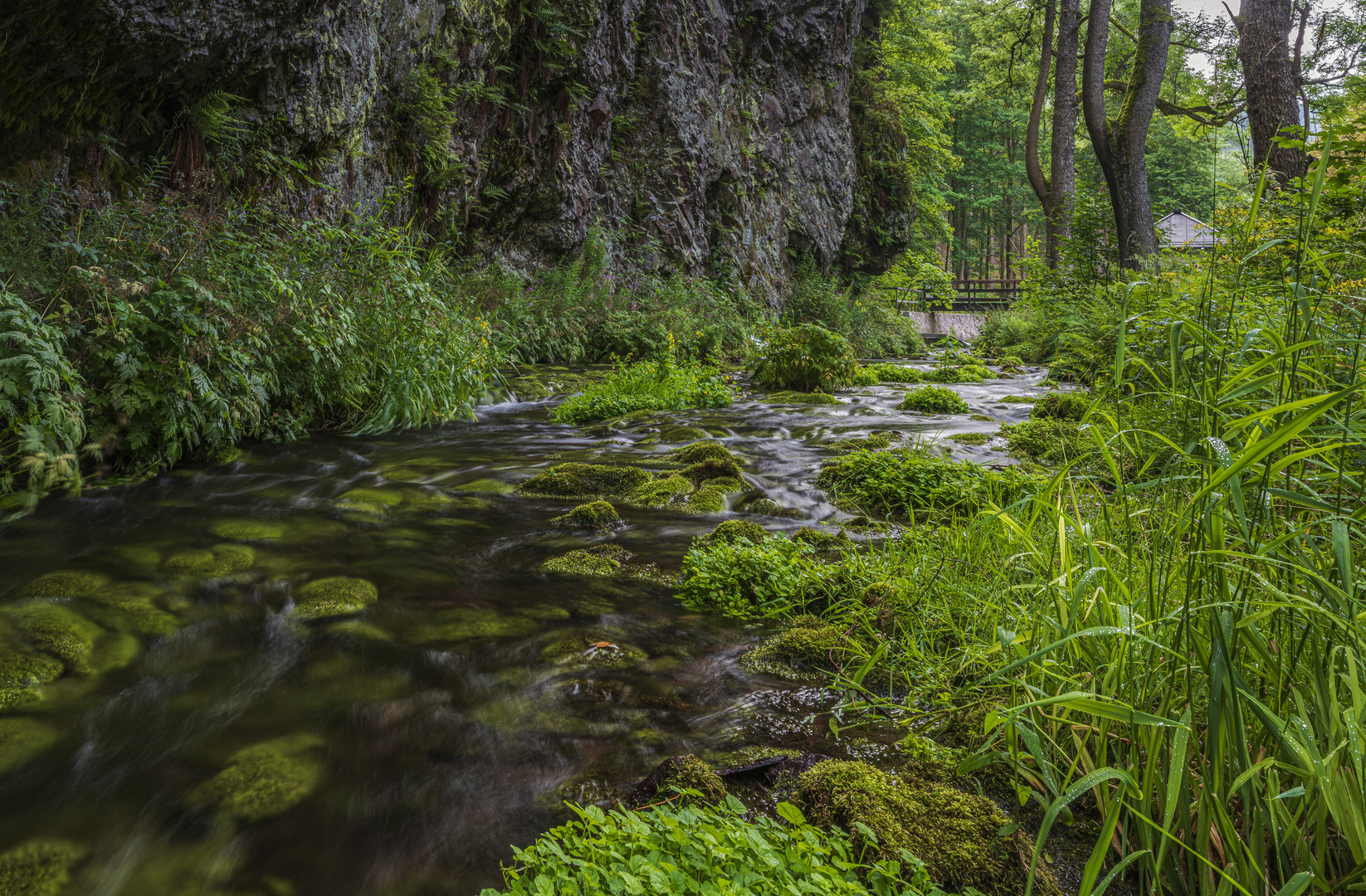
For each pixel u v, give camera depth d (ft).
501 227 48.16
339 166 32.50
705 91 65.05
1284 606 5.45
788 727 8.46
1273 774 5.50
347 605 11.14
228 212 22.44
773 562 12.37
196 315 17.98
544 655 9.91
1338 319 8.18
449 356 28.09
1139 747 6.21
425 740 7.95
